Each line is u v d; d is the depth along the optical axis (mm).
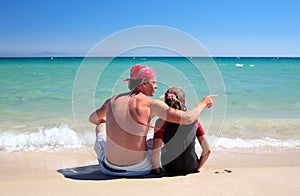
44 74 13953
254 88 9523
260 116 5578
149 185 2256
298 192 2139
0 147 3684
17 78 12195
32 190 2166
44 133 4277
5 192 2129
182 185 2262
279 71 17750
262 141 4023
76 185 2268
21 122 4988
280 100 7457
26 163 3049
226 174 2562
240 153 3467
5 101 7078
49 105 6602
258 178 2439
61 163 3047
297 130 4594
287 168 2758
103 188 2197
